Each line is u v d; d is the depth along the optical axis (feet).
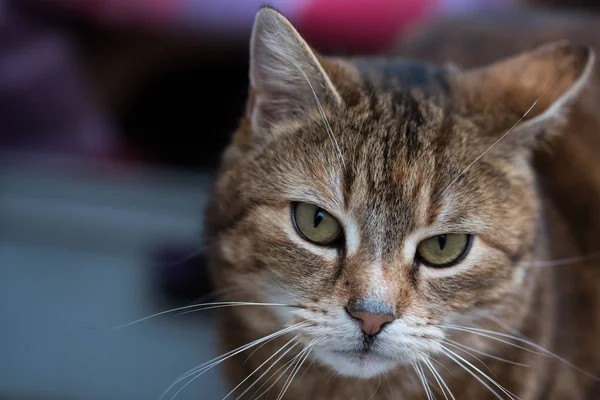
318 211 1.33
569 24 1.76
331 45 2.15
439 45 1.80
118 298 1.94
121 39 2.19
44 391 1.71
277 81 1.36
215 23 2.19
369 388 1.43
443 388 1.42
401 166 1.32
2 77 2.09
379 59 1.53
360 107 1.36
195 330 1.89
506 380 1.43
